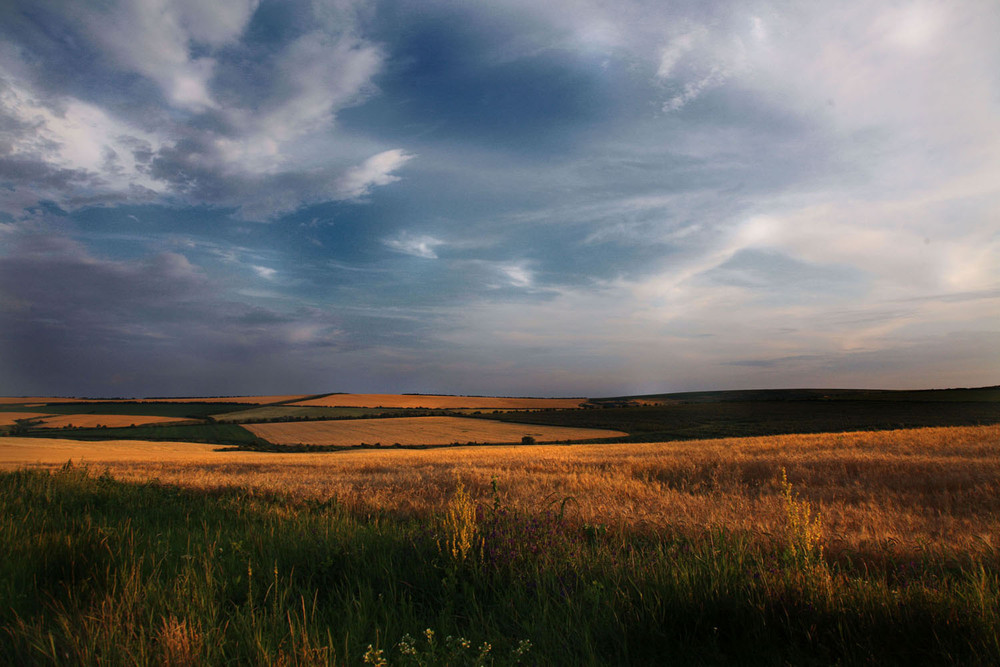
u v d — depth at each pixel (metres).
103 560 4.30
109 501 8.20
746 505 8.86
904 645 2.97
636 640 3.12
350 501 9.45
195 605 3.52
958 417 68.62
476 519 5.72
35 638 2.90
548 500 8.74
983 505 9.23
